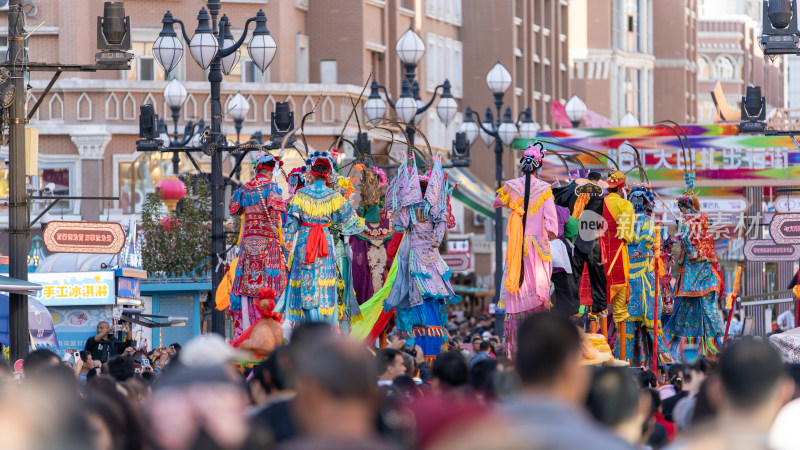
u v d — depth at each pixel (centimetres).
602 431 1177
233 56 5028
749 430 1343
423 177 3650
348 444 1112
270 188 3450
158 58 4888
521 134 7762
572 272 3609
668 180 7500
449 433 1262
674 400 2369
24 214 3947
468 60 13938
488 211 10094
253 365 2758
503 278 3484
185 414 1502
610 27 19938
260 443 1527
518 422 1159
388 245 3891
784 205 7781
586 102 19800
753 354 1352
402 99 6172
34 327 5119
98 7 10075
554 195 3678
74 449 1241
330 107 10069
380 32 11256
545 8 15525
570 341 1319
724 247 7981
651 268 3703
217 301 3728
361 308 3700
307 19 10819
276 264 3441
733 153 7412
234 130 9856
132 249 7088
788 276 8394
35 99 9844
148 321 6800
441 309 3666
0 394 1259
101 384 2067
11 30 3925
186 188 8369
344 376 1170
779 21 4562
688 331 4056
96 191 9819
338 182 3488
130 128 9881
